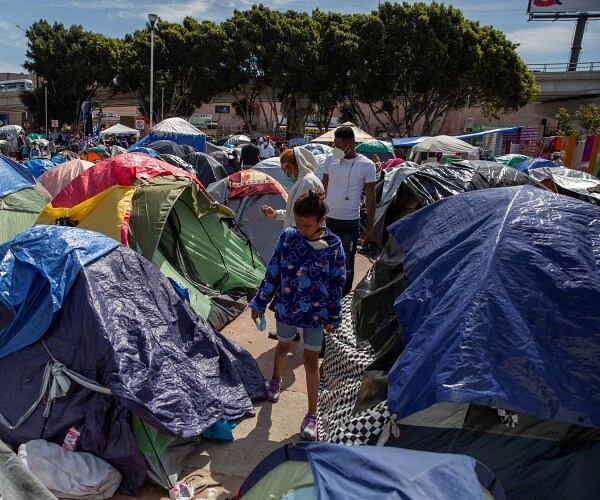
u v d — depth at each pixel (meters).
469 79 32.88
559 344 2.64
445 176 5.36
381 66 31.97
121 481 2.95
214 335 4.02
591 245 3.04
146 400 3.08
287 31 33.97
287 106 38.03
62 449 2.91
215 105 65.88
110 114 56.84
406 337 3.12
